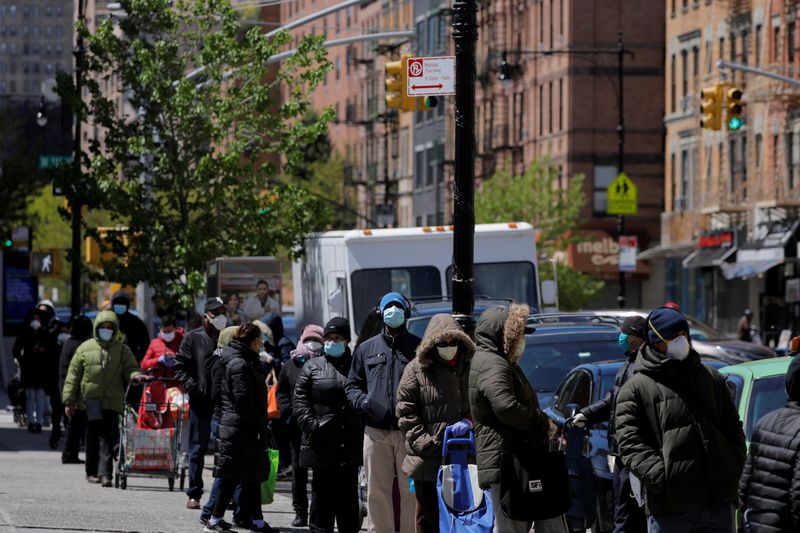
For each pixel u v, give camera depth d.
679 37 126.81
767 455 17.92
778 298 105.50
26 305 87.06
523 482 20.30
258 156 62.47
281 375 31.59
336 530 30.75
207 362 33.06
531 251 48.50
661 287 140.38
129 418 36.94
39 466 43.22
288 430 31.23
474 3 30.05
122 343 38.31
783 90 102.75
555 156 143.50
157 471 36.88
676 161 126.94
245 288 60.22
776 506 17.86
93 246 64.19
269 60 62.06
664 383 18.12
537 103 148.50
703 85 118.38
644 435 18.20
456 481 21.23
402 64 51.12
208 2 62.47
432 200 175.50
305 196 62.44
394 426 24.80
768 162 105.50
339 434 26.69
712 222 115.62
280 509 34.75
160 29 62.44
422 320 39.94
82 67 62.88
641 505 19.08
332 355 26.80
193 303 60.75
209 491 37.16
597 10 140.50
